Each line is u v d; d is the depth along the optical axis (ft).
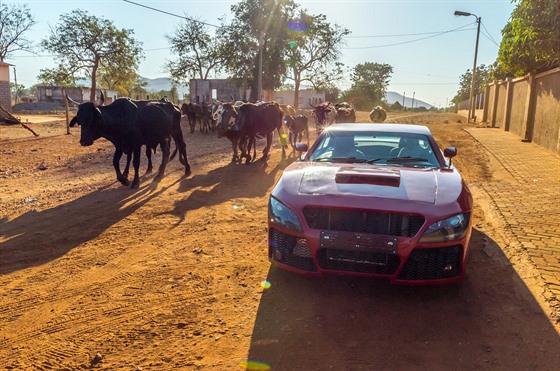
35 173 34.40
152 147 33.01
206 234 19.72
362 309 12.81
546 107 49.73
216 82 151.74
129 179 32.42
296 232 13.03
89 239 19.02
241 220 21.94
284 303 13.20
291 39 143.23
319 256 12.90
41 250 17.70
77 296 13.79
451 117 153.69
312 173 14.94
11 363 10.34
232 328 11.81
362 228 12.57
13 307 13.08
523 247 17.54
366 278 14.73
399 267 12.35
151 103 31.19
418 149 17.34
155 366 10.16
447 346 10.96
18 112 140.67
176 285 14.51
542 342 11.07
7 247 18.01
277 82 145.18
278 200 13.83
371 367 10.12
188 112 72.95
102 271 15.69
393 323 12.07
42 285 14.57
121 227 20.71
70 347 11.00
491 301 13.28
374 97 302.86
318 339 11.27
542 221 21.18
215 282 14.71
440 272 12.58
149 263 16.40
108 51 167.02
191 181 31.99
